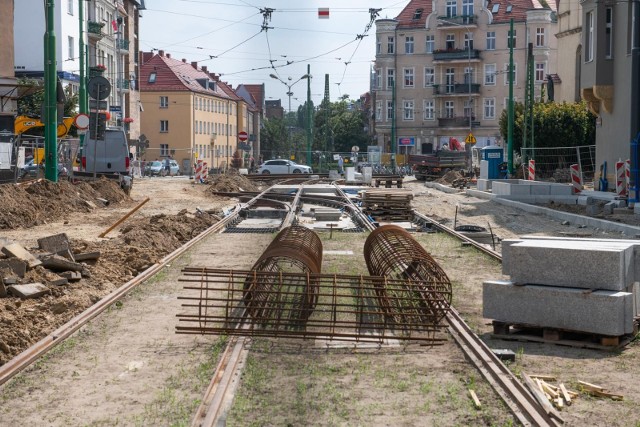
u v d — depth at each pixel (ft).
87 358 26.63
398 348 28.27
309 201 113.60
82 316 31.78
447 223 79.15
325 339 29.30
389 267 34.17
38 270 39.58
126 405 21.86
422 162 201.77
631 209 82.53
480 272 46.09
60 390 23.21
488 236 66.49
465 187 150.61
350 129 385.91
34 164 136.26
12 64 144.56
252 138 396.98
